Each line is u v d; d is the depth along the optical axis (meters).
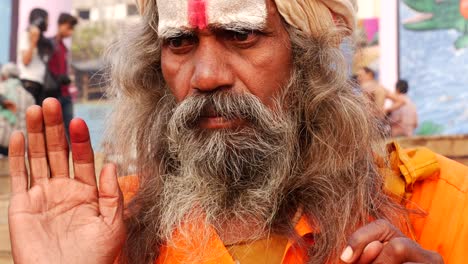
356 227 1.41
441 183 1.45
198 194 1.44
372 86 4.64
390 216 1.42
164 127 1.55
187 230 1.43
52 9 4.95
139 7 1.60
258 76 1.43
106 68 1.74
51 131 1.34
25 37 4.75
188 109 1.42
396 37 4.95
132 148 1.63
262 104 1.42
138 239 1.47
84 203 1.34
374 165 1.49
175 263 1.43
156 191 1.53
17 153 1.34
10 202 1.33
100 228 1.32
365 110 1.54
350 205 1.42
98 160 1.73
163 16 1.44
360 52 1.62
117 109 1.65
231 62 1.42
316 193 1.43
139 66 1.60
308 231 1.39
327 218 1.40
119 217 1.34
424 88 4.90
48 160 1.36
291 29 1.48
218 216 1.44
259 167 1.45
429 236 1.41
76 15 5.02
